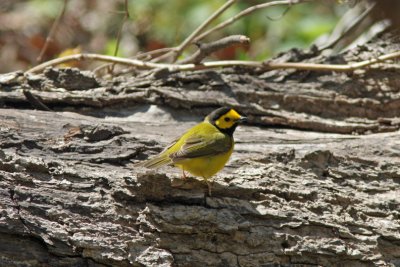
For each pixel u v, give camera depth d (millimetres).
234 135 10859
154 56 19688
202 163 9117
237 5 20422
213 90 11781
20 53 20469
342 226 9156
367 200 9672
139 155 9672
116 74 14273
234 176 9422
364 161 10242
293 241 8852
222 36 20281
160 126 10867
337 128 11562
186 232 8539
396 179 10164
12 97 10688
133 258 8266
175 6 20562
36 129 9656
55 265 8086
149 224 8492
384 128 11750
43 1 21406
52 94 10930
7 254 7953
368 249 9047
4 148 9109
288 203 9266
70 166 9023
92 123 10109
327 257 8875
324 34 19938
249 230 8781
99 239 8258
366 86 12211
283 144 10672
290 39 20219
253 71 12414
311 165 10008
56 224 8266
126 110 11320
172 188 8859
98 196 8672
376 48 13000
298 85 12141
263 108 11617
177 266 8414
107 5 21125
